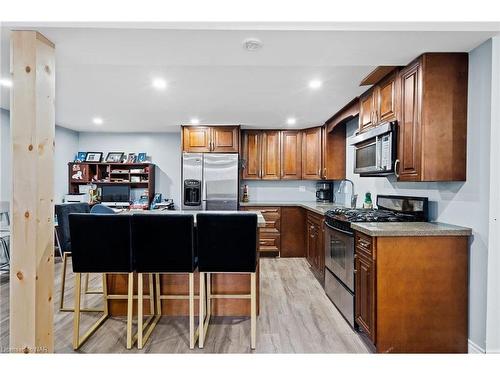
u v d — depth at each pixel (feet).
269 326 8.47
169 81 9.46
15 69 5.75
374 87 9.25
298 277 12.82
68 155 17.76
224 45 6.41
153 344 7.52
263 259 15.80
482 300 6.35
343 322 8.67
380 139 8.41
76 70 8.56
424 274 6.75
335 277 9.62
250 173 17.06
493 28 5.57
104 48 6.55
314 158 16.33
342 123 13.83
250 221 7.22
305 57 7.01
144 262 7.23
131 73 8.78
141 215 7.11
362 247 7.43
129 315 7.30
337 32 5.83
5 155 13.39
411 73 7.27
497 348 6.17
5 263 13.14
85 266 7.17
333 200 16.87
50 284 6.16
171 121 15.26
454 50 6.65
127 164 17.70
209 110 13.00
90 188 17.62
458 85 6.79
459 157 6.82
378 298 6.73
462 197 6.91
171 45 6.40
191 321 7.36
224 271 7.37
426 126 6.81
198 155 15.88
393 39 6.13
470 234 6.64
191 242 7.21
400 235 6.70
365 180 12.57
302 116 14.02
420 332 6.75
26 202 5.75
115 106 12.37
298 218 16.19
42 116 5.96
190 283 7.34
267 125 16.07
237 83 9.55
